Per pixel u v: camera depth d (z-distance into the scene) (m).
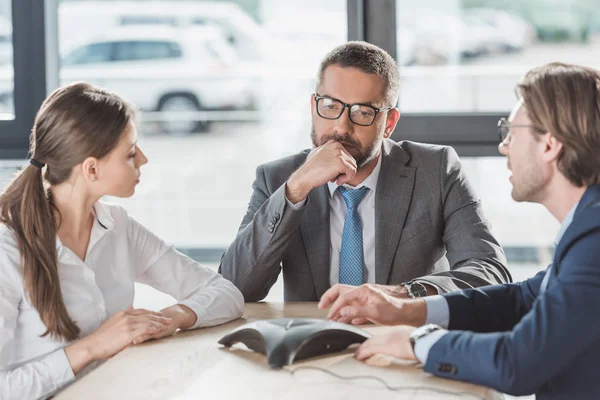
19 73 3.01
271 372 1.32
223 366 1.37
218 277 1.92
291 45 4.51
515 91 1.38
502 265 2.01
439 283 1.82
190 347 1.51
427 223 2.13
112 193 1.74
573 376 1.22
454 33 3.22
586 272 1.19
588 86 1.28
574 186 1.30
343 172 1.93
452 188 2.14
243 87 4.61
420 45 3.20
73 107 1.67
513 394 1.20
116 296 1.80
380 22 2.92
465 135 2.91
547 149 1.31
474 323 1.54
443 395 1.18
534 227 4.24
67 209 1.73
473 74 3.22
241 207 4.79
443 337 1.28
